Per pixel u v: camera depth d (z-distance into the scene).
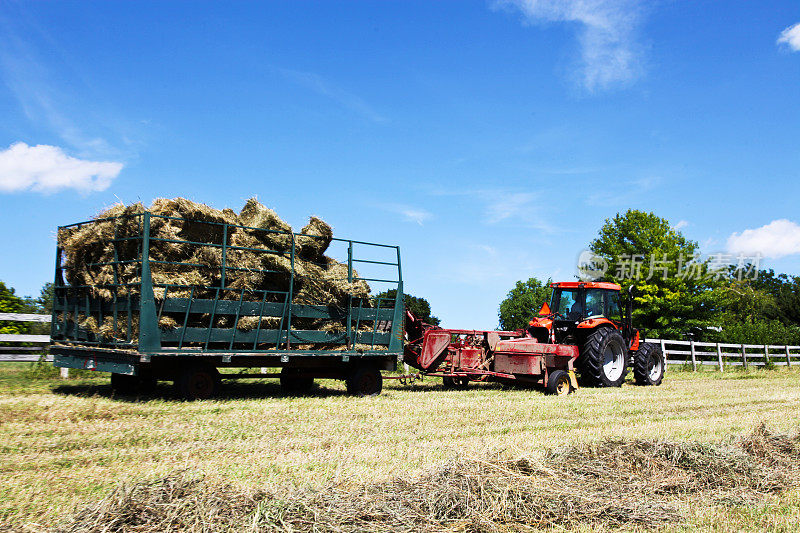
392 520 3.77
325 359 9.66
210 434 6.21
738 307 46.50
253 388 10.63
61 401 7.91
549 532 3.87
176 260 8.09
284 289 9.08
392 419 7.55
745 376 17.62
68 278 9.32
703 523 4.12
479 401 9.62
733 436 6.91
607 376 13.32
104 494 4.13
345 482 4.38
